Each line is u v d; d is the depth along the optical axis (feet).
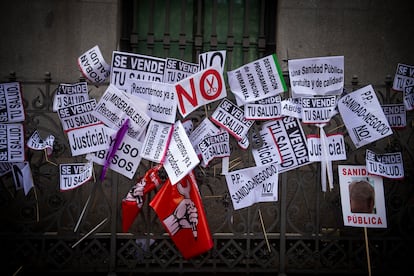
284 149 14.94
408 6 18.97
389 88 15.10
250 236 15.01
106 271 14.93
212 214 16.70
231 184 14.84
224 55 14.73
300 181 15.14
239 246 15.05
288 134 14.94
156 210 14.17
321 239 15.14
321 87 14.98
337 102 14.96
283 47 18.78
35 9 18.51
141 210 14.94
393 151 15.19
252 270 15.01
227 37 17.90
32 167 14.96
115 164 14.79
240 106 15.02
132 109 14.65
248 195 14.87
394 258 15.34
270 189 14.88
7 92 14.70
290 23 18.75
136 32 19.03
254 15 19.53
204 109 14.97
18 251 14.98
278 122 14.94
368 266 14.78
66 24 18.51
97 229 14.98
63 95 14.80
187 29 19.53
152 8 18.12
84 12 18.52
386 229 15.62
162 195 14.32
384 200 14.94
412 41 19.01
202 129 14.84
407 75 14.98
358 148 15.01
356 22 18.89
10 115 14.71
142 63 14.84
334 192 16.12
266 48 19.43
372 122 14.82
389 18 18.94
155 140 14.53
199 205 14.34
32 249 14.94
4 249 14.98
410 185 15.23
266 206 16.62
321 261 15.19
